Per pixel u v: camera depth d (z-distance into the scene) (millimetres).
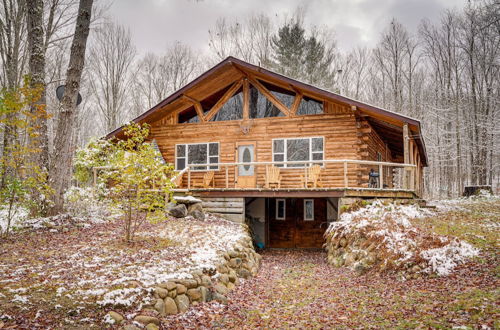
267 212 16125
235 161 16391
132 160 8531
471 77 29328
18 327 4141
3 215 10211
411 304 5859
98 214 11305
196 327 5324
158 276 6113
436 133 32969
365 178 14680
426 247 7867
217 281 7203
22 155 9078
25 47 17672
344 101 13992
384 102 38969
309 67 36812
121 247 7902
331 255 10789
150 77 39375
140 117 16297
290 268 10562
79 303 4891
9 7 16641
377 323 5270
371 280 7836
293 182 15539
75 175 15195
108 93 33625
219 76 15984
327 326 5422
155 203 8945
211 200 13727
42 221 9383
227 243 9500
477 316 4859
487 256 7359
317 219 15734
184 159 17188
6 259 6562
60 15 18625
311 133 15570
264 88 16547
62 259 6746
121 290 5309
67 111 10414
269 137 16109
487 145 26312
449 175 30578
